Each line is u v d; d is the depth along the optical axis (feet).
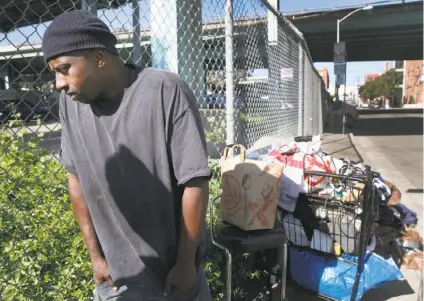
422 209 19.15
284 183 10.54
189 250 5.14
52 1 7.47
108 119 4.97
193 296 5.78
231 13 10.69
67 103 5.29
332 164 10.66
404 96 311.06
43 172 8.27
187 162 4.90
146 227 5.22
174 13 9.77
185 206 5.00
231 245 8.13
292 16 89.45
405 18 84.33
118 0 8.06
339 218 9.95
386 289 11.60
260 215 8.23
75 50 4.42
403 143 47.50
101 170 5.03
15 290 6.89
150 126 4.90
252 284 10.16
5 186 8.00
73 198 5.62
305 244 10.77
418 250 13.34
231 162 8.48
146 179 5.00
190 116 4.95
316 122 44.60
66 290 7.20
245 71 12.71
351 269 10.18
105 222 5.33
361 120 104.37
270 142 16.22
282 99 19.12
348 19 85.20
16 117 7.57
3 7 6.41
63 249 7.63
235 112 11.64
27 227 7.73
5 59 6.85
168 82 4.92
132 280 5.40
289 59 21.13
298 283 10.99
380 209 12.98
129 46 9.04
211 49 11.87
